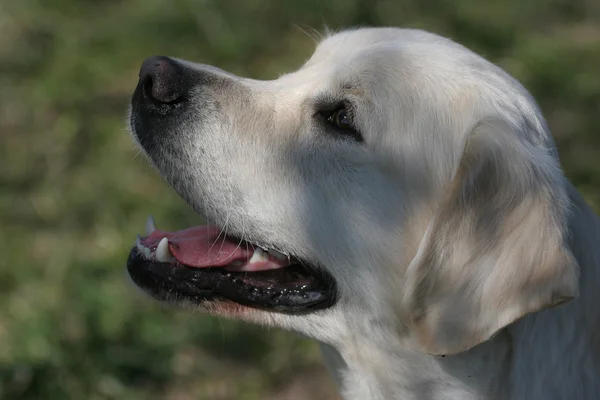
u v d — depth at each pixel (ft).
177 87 16.43
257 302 16.43
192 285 16.47
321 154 15.89
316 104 16.16
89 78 32.40
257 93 16.74
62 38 33.99
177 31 34.45
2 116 31.04
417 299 14.65
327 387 23.80
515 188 14.42
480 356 15.31
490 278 14.14
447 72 15.66
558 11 40.68
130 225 27.12
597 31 39.70
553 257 13.82
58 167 29.32
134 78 32.68
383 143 15.53
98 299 24.57
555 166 15.05
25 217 27.76
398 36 16.89
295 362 24.35
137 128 16.70
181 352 24.21
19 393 22.30
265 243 16.24
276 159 16.10
